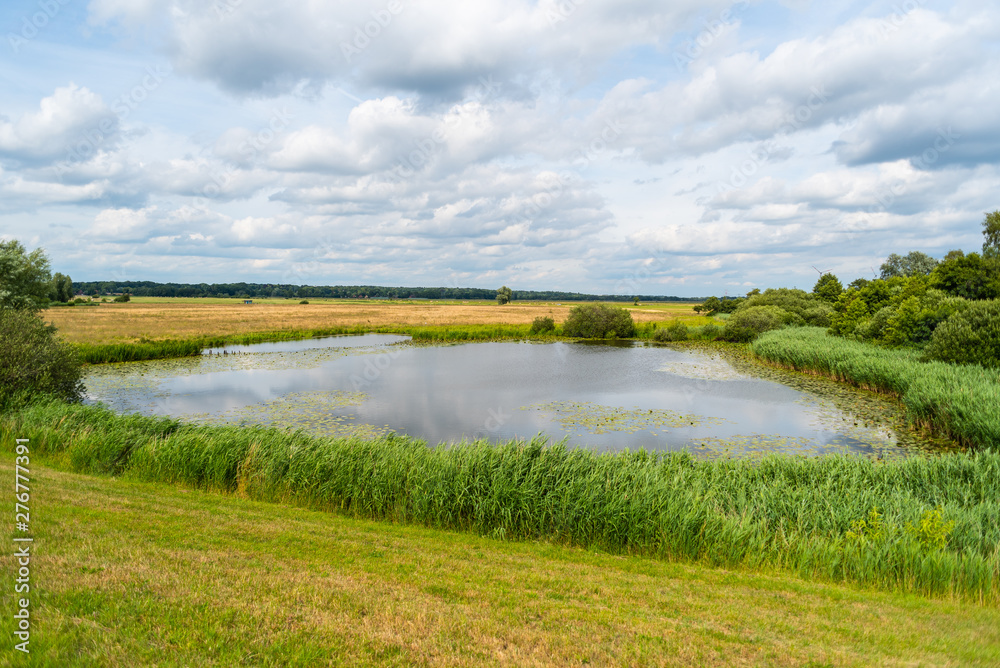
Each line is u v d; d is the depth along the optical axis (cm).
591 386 2609
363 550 712
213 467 1072
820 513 844
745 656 461
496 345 4619
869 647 494
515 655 436
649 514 828
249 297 15438
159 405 2045
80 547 577
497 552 782
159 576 523
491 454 1012
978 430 1345
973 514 802
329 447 1120
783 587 670
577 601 575
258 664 397
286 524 815
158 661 386
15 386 1486
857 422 1859
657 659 444
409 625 473
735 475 1084
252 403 2108
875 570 697
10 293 2203
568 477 943
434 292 16262
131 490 920
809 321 5484
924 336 2786
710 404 2191
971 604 631
